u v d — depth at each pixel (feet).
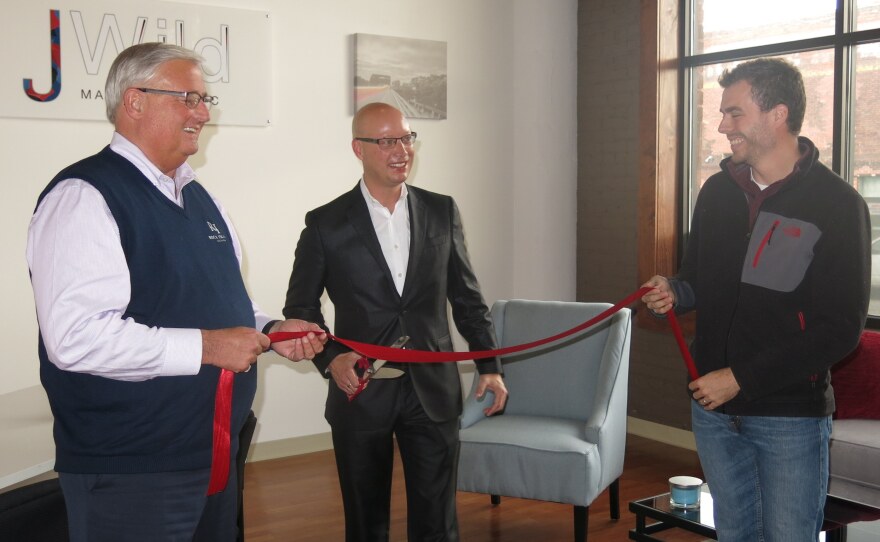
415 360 6.93
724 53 15.25
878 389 12.05
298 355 6.21
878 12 13.14
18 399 8.70
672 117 15.98
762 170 6.51
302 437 15.42
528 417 11.91
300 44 15.02
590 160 17.37
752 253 6.54
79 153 13.19
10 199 12.76
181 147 5.55
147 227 5.30
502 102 17.33
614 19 16.61
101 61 13.17
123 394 5.21
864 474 11.07
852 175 13.65
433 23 16.43
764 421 6.47
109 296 4.98
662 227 16.03
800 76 6.34
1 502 4.41
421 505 7.96
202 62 5.75
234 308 5.82
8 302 12.83
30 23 12.66
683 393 15.60
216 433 5.49
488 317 8.33
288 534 11.50
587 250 17.57
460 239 8.41
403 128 7.90
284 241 15.08
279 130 14.92
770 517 6.56
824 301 6.16
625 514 12.26
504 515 12.30
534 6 17.11
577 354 12.00
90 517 5.28
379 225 8.02
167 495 5.37
